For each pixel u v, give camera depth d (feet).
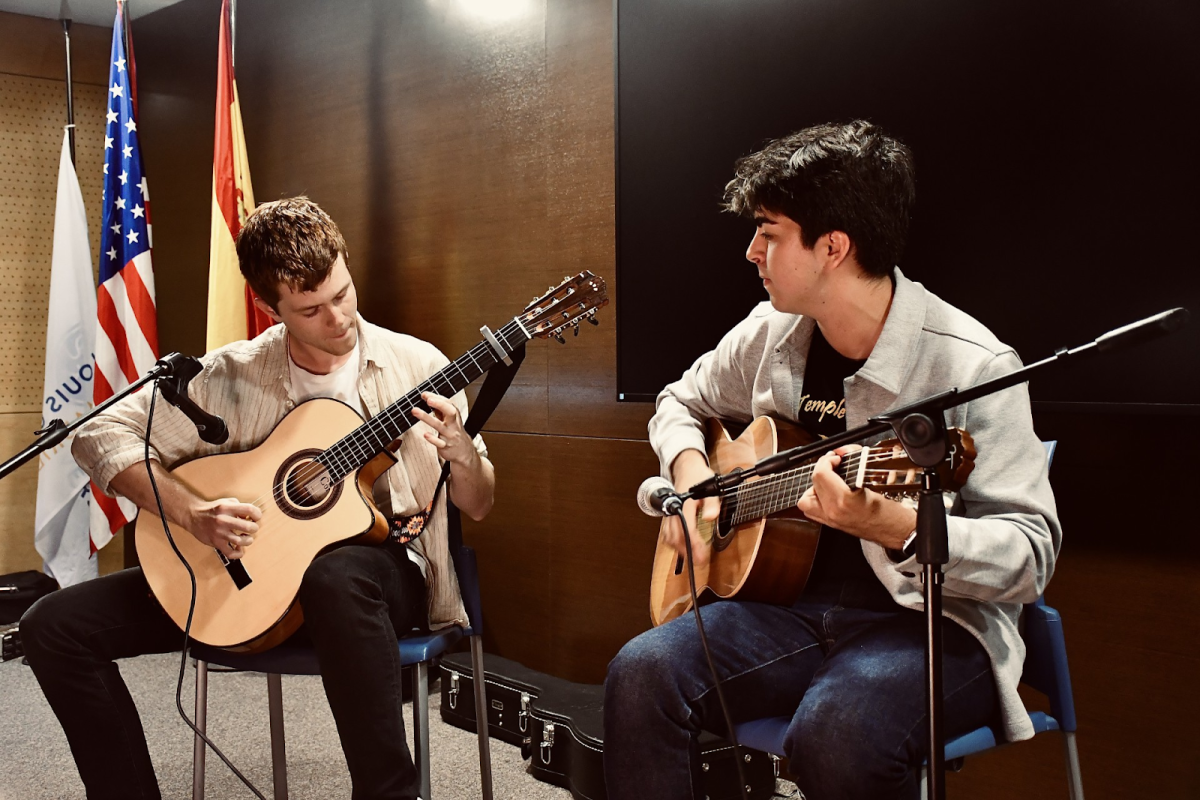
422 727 5.78
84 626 5.73
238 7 12.40
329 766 8.14
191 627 5.69
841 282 4.84
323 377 6.42
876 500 4.04
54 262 13.24
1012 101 5.84
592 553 9.02
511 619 9.78
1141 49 5.35
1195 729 5.72
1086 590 6.11
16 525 14.23
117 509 12.65
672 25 7.47
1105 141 5.50
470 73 9.74
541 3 9.09
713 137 7.29
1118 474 5.94
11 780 7.96
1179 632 5.75
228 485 5.95
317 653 5.35
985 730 4.48
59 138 14.51
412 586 5.96
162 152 14.19
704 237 7.41
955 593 4.34
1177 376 5.34
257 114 12.23
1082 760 6.18
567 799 7.42
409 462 6.27
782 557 5.06
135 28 14.35
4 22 14.03
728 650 4.84
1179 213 5.27
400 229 10.53
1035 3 5.72
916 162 6.27
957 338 4.67
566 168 8.94
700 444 5.94
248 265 5.91
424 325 10.36
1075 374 5.72
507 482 9.71
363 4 10.78
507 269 9.52
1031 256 5.83
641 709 4.68
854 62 6.50
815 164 4.66
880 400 4.78
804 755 4.22
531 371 9.41
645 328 7.86
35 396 14.42
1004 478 4.43
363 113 10.86
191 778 7.94
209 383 6.38
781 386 5.35
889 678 4.28
